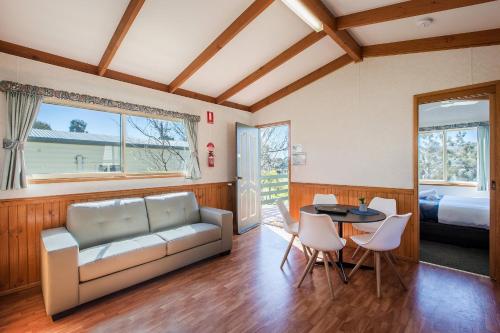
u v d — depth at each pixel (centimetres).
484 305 218
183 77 346
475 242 341
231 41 304
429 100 310
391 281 262
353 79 372
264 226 494
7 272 244
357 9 265
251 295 237
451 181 475
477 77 276
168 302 226
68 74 284
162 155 386
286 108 459
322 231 234
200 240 304
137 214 305
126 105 328
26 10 215
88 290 216
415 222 316
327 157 403
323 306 218
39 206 262
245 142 471
